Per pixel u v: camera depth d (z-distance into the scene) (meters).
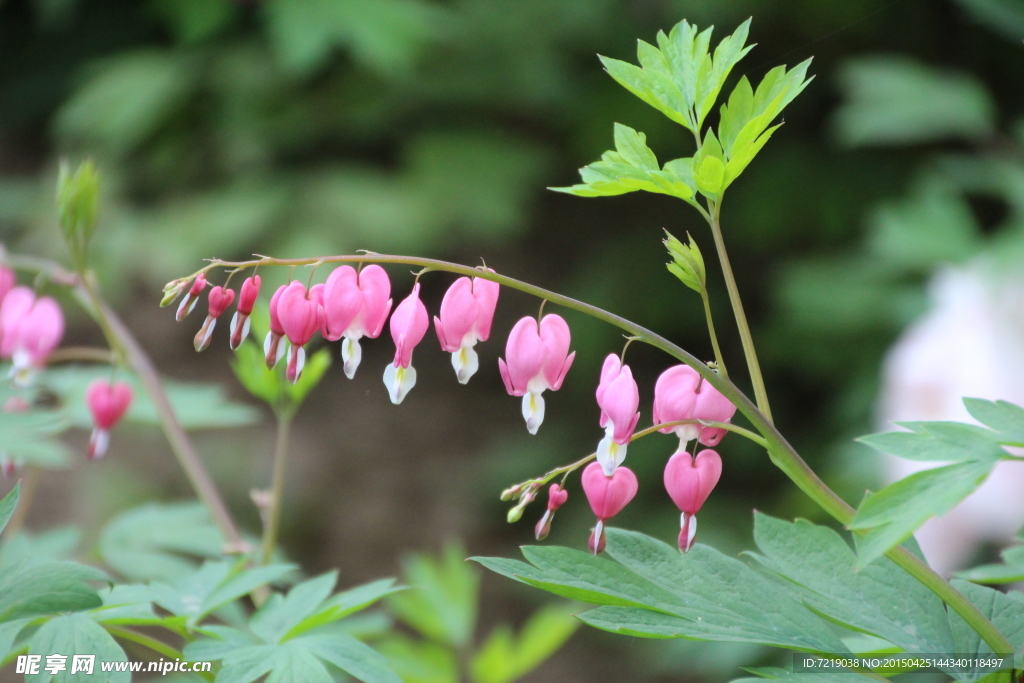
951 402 3.38
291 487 6.71
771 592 1.54
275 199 5.58
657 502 6.02
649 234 6.72
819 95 6.20
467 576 2.79
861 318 5.49
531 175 5.98
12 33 6.80
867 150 6.15
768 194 6.20
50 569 1.46
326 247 5.34
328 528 6.75
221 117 5.94
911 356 3.63
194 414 2.97
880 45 5.94
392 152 6.25
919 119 4.65
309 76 6.00
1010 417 1.32
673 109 1.55
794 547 1.64
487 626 6.32
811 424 6.39
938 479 1.21
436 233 5.66
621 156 1.57
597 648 6.12
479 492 6.83
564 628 2.49
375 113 5.92
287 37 5.15
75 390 2.99
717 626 1.43
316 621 1.74
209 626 1.76
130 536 2.74
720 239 1.46
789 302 5.66
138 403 2.97
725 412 1.48
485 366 7.39
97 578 1.45
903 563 1.42
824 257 5.97
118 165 6.20
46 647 1.52
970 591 1.61
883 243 4.48
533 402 1.47
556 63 6.16
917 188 5.71
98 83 5.89
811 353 6.00
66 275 2.53
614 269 6.71
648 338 1.44
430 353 7.48
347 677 2.32
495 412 7.27
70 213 2.38
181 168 6.15
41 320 2.41
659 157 6.15
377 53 5.13
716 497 5.99
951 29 5.76
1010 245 3.79
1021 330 3.36
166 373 6.84
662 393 1.49
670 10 5.95
